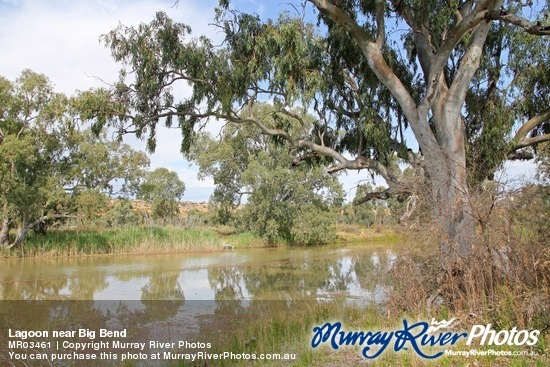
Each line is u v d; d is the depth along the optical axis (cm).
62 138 3186
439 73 1043
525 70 1262
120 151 3366
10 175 2859
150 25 1240
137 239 3259
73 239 3144
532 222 763
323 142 1466
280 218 3884
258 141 4091
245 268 2327
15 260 2752
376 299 1021
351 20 1086
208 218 4469
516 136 1262
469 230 829
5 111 3034
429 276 844
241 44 1231
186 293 1627
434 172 985
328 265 2400
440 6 1067
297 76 1241
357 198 1467
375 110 1312
